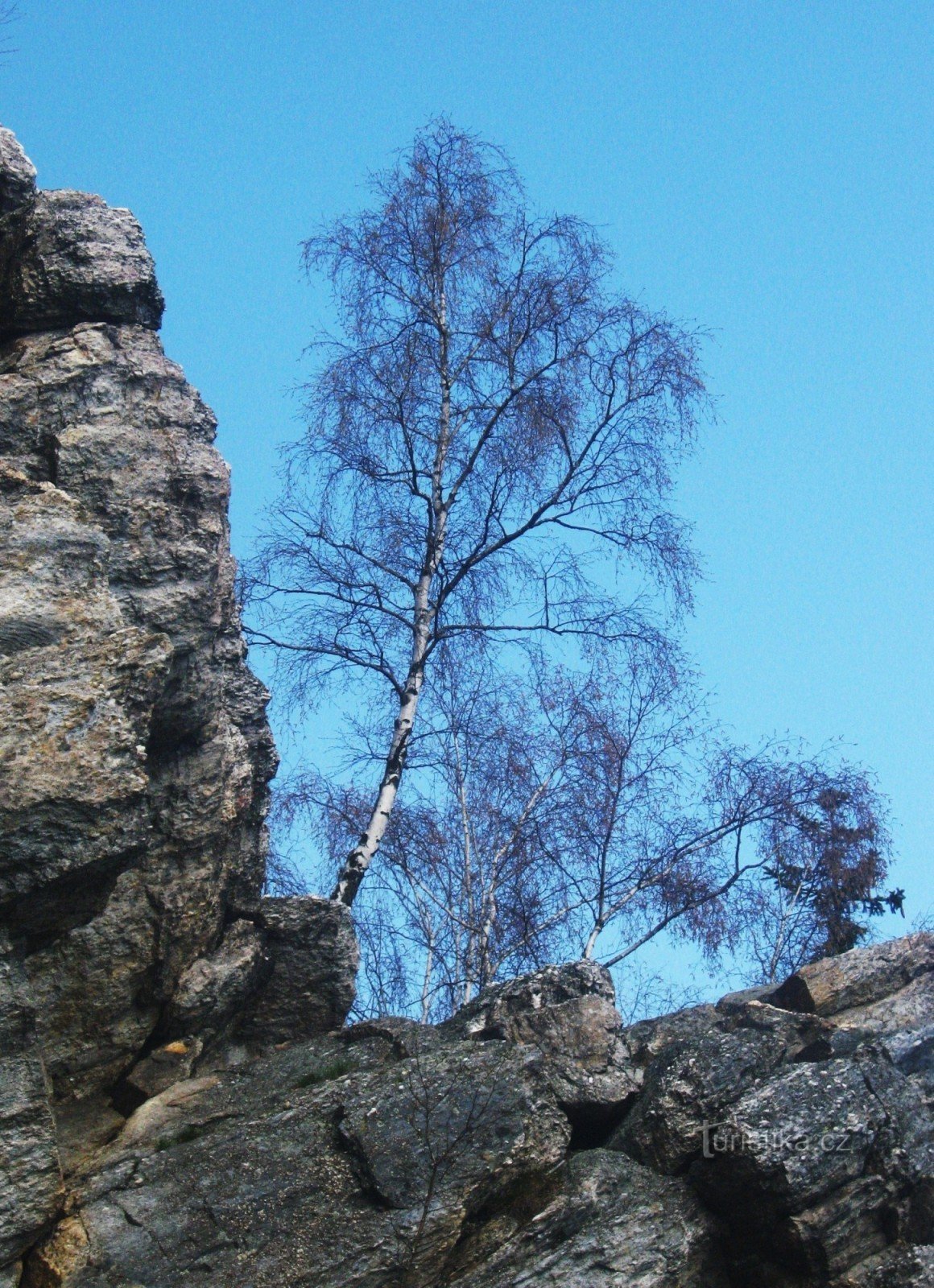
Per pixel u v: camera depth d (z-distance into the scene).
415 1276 12.47
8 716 12.78
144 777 12.89
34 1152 12.23
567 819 20.23
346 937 15.73
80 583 13.87
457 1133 13.07
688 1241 13.36
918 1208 13.75
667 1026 15.78
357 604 20.44
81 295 16.12
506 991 15.27
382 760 20.69
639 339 21.31
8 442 15.18
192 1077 14.56
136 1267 12.14
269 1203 12.59
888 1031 15.41
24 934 12.85
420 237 22.08
